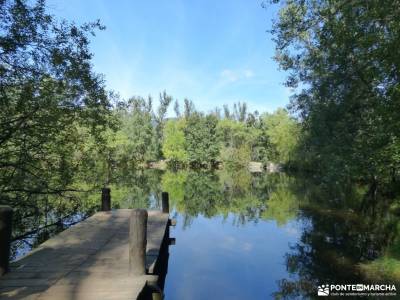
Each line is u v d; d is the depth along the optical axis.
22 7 9.19
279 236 13.85
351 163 12.83
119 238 8.14
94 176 16.41
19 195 12.16
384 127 9.96
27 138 11.03
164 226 9.87
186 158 68.69
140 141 63.69
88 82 11.16
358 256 10.46
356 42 9.97
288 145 52.38
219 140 73.06
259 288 8.30
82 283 5.20
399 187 17.31
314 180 37.56
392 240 11.52
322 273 9.16
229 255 11.23
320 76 16.27
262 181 40.56
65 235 8.41
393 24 8.30
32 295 4.72
